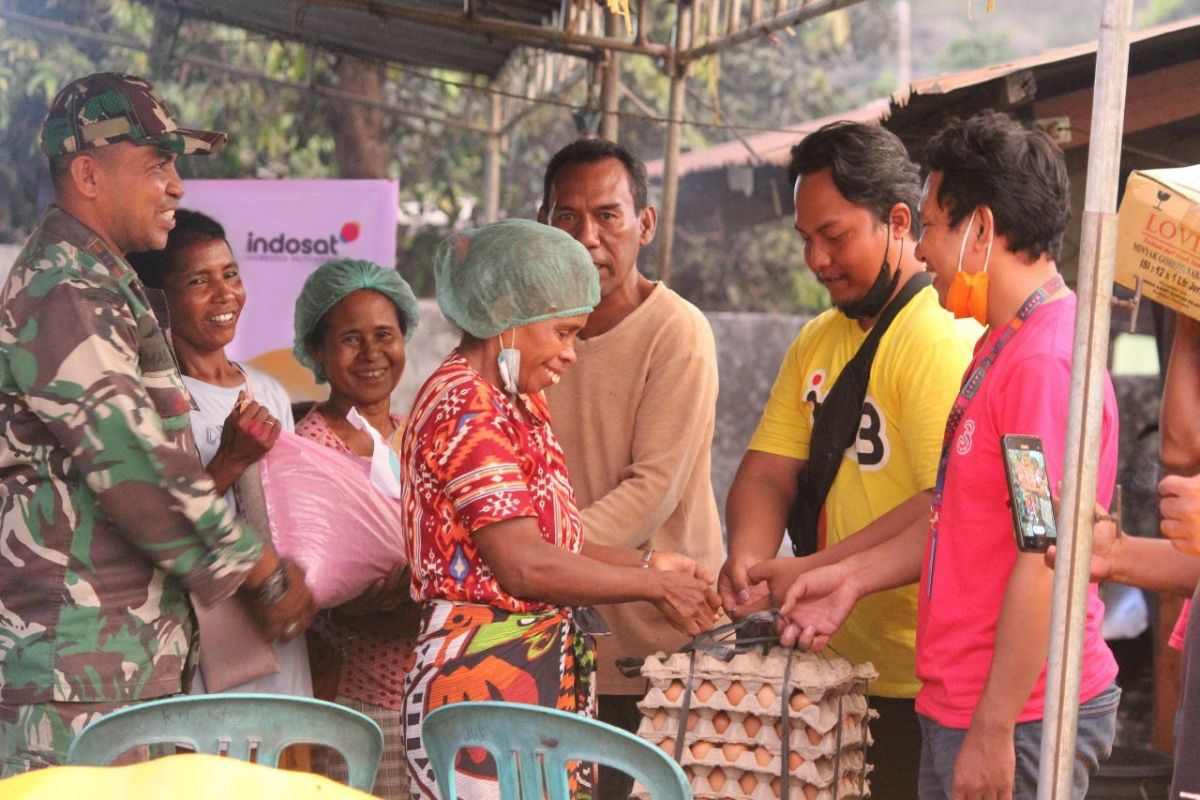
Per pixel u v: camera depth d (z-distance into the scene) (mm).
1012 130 2678
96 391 2754
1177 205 2668
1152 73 4965
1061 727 2141
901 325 3191
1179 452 3008
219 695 2164
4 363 2811
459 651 2750
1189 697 2523
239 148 12570
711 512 3789
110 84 2928
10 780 1680
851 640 3377
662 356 3586
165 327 3246
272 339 7477
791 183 3307
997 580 2682
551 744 2109
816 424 3357
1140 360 20609
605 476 3625
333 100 12234
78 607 2826
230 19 7844
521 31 5449
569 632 2898
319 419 3857
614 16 6070
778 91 14492
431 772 2750
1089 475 2123
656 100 13617
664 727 2898
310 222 7457
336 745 2178
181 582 2887
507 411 2811
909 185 3186
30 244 2900
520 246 2762
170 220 3035
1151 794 4211
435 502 2771
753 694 2830
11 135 11438
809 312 14305
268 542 3254
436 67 8672
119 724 2137
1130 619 6902
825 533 3398
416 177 13461
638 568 2848
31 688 2814
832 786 2828
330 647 3645
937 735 2791
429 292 13367
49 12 11344
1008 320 2689
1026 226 2641
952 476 2736
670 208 6117
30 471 2830
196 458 2955
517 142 13609
